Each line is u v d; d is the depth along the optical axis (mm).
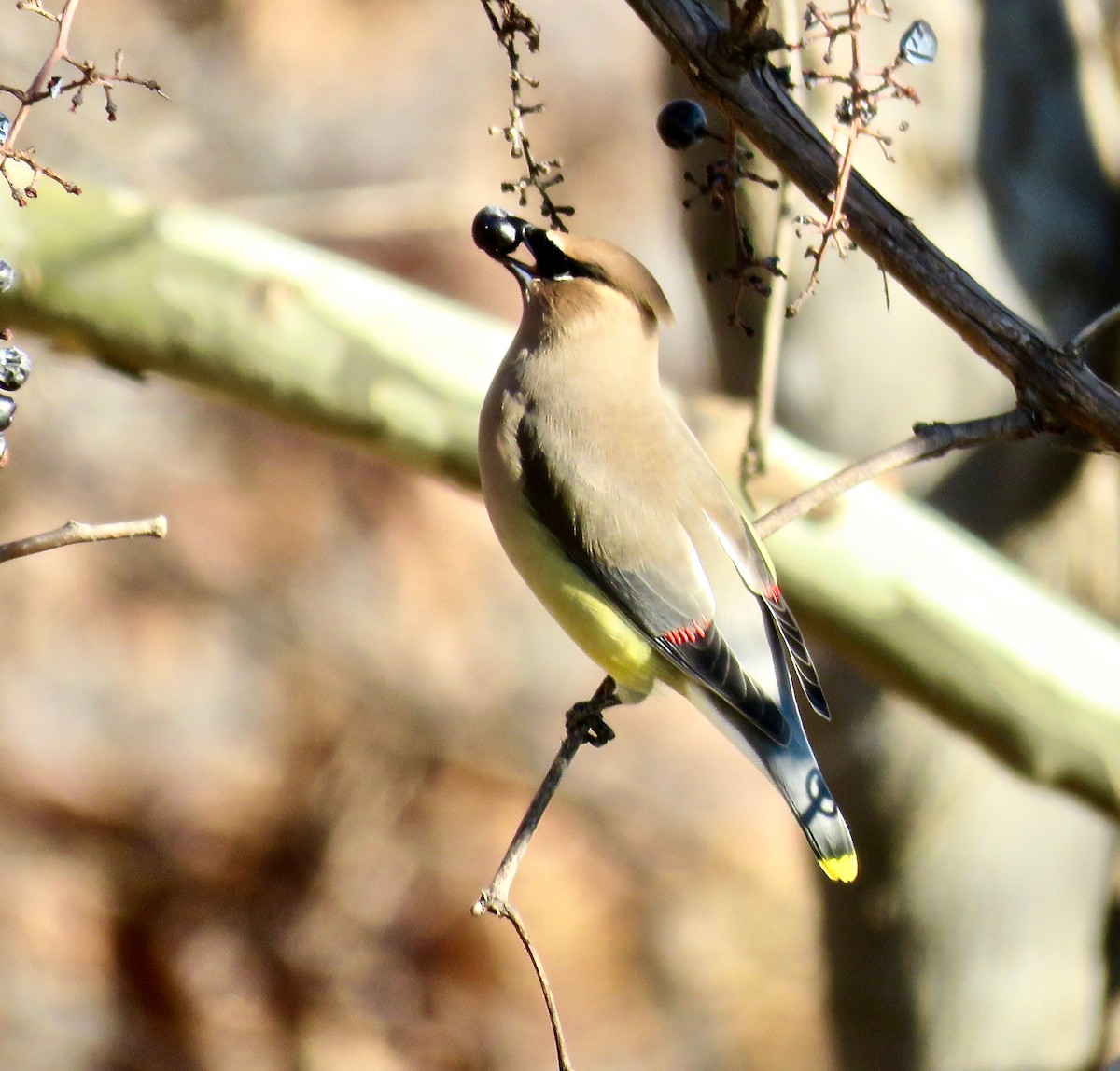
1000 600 8703
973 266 10828
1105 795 8766
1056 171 10969
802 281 10773
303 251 8844
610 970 18078
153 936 17125
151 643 19203
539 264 8023
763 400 8391
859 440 10938
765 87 6363
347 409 8711
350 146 21500
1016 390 6703
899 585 8672
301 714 19141
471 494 8930
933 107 10711
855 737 11266
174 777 18422
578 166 22297
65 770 18031
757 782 20328
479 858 18531
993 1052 11398
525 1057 17203
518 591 20781
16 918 16859
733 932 18688
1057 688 8680
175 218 8688
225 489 20250
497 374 8164
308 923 17578
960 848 11227
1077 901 11383
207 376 8734
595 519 7852
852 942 11641
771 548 8625
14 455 19359
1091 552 11062
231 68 21141
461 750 19312
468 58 22609
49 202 8547
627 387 8016
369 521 20547
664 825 19594
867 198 6559
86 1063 15961
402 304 8844
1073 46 11008
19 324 8672
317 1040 16828
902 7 10586
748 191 10312
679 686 8078
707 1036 17750
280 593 19969
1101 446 6703
